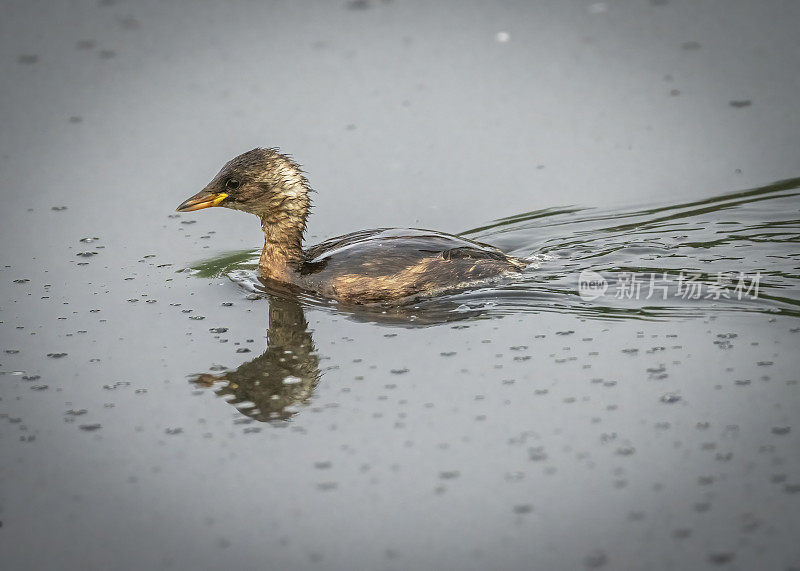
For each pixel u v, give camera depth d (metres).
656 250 16.53
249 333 14.59
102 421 12.48
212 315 15.16
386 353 13.76
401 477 11.21
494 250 16.33
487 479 11.09
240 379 13.35
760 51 22.31
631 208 18.12
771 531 9.99
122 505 11.08
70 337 14.45
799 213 17.42
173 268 16.83
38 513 11.00
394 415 12.30
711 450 11.25
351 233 17.05
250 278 16.53
